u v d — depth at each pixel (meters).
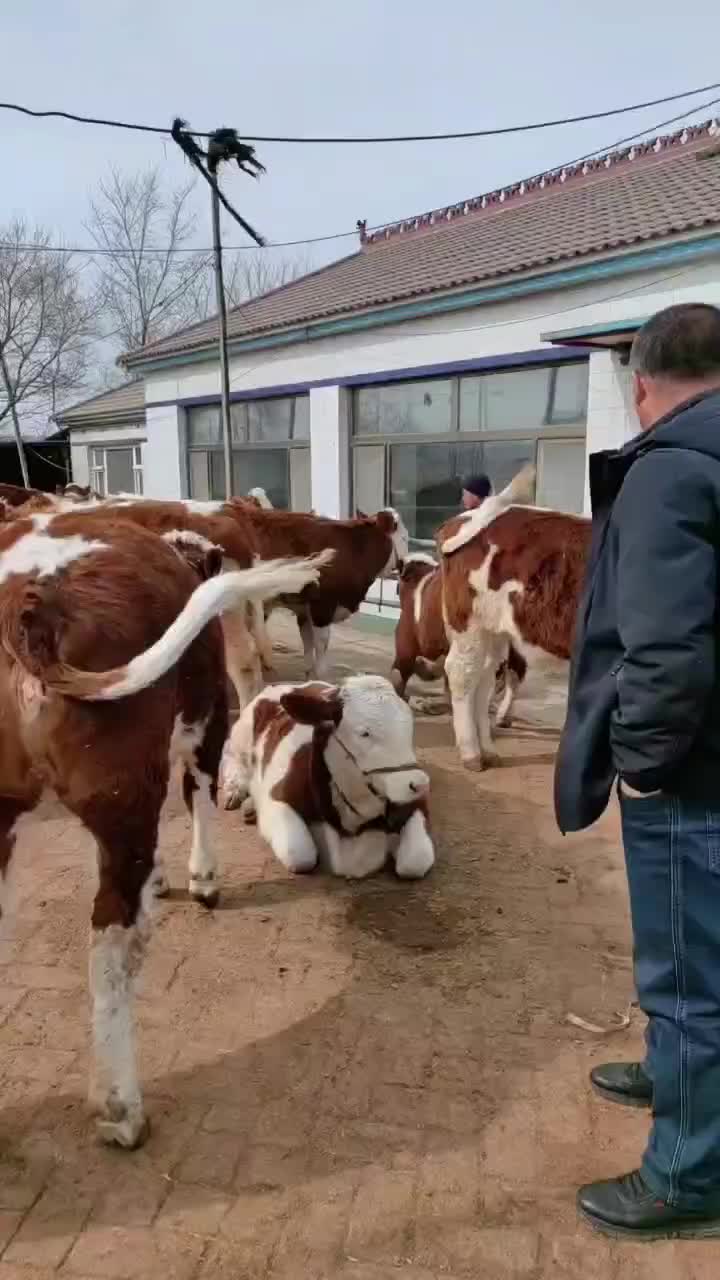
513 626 6.15
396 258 17.23
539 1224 2.73
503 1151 3.01
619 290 9.79
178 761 4.53
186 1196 2.82
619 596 2.36
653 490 2.29
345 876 4.87
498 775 6.58
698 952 2.51
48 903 4.58
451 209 17.84
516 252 12.58
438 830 5.57
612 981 3.99
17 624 2.61
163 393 17.69
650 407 2.63
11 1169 2.90
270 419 15.40
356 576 8.49
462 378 11.88
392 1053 3.49
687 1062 2.54
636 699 2.31
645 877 2.58
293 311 15.66
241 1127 3.10
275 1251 2.63
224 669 4.35
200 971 4.00
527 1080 3.35
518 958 4.15
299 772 4.91
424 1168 2.94
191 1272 2.56
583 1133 3.10
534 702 8.61
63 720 2.65
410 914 4.53
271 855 5.17
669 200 12.00
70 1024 3.62
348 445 13.79
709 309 2.57
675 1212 2.64
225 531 6.79
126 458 23.17
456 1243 2.66
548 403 10.88
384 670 9.83
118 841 2.83
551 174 16.14
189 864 4.61
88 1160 2.95
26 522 3.32
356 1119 3.15
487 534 6.23
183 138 11.52
